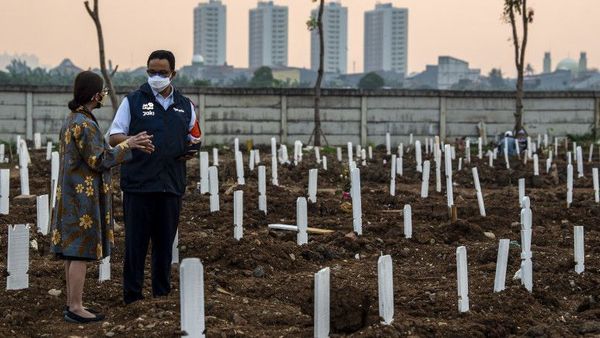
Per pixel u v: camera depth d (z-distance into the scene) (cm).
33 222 1616
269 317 1027
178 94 1087
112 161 996
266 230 1599
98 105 1020
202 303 817
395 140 4347
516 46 3844
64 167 1002
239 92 4178
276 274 1286
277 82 9850
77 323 1012
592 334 1015
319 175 2595
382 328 938
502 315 1064
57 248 1007
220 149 3791
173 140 1063
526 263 1173
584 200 2094
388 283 957
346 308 955
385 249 1488
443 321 1013
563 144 4231
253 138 4222
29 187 2181
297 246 1427
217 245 1340
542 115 4475
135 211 1068
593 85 14250
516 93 4059
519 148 3747
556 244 1572
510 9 3819
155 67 1060
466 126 4409
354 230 1563
